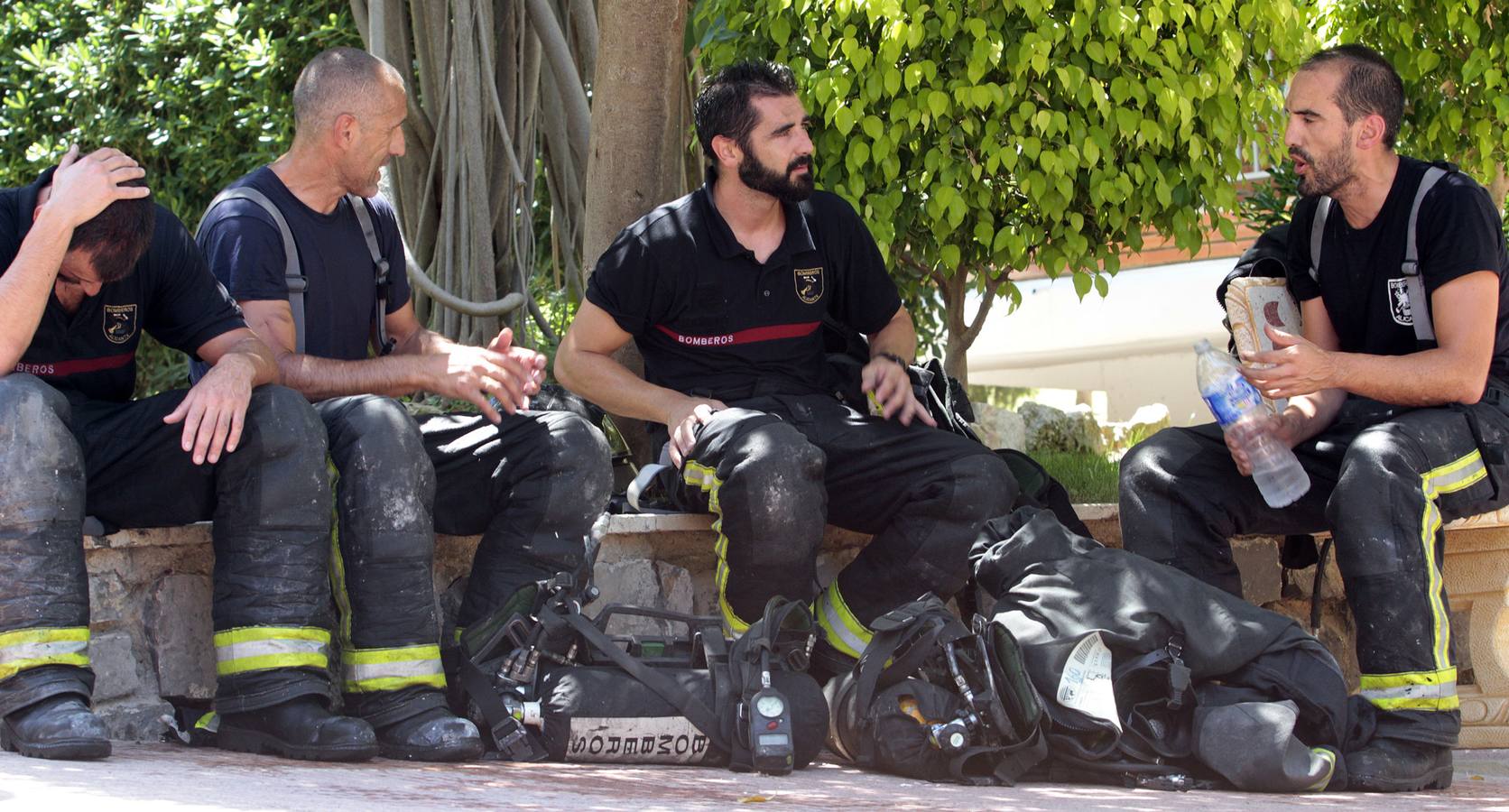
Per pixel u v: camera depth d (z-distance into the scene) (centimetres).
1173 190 732
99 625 502
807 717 482
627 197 730
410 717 468
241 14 1252
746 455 531
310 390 530
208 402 459
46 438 432
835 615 573
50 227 455
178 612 521
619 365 596
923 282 851
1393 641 514
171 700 516
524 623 492
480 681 486
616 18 721
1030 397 1309
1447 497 543
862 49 678
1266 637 493
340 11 1241
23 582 425
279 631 460
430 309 860
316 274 566
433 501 496
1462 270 558
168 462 477
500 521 536
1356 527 524
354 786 380
